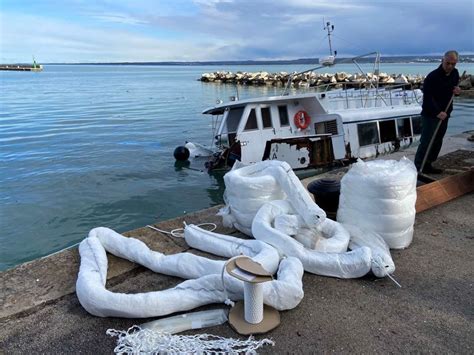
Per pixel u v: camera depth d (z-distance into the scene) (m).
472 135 9.02
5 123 23.73
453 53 5.21
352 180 3.76
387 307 2.81
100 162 13.72
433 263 3.44
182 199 10.00
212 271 3.05
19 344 2.50
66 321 2.72
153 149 15.88
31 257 7.00
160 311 2.68
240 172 4.23
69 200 9.91
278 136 10.62
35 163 13.66
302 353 2.36
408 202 3.63
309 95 10.57
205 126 21.53
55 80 92.25
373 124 10.93
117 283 3.20
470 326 2.60
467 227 4.20
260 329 2.53
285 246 3.33
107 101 38.06
